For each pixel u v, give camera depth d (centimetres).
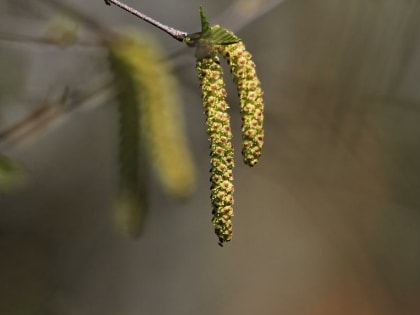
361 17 76
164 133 56
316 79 79
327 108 79
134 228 56
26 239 90
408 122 83
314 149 82
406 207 90
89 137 92
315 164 84
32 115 62
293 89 81
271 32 85
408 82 86
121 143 56
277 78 82
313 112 80
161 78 57
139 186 56
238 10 70
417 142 84
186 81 73
